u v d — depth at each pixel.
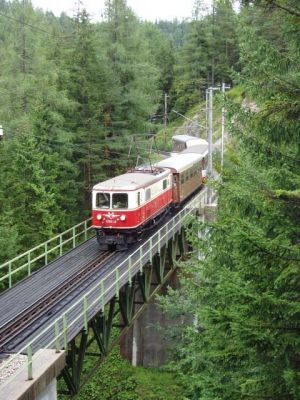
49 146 30.86
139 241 24.14
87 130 33.41
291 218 7.91
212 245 10.76
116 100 34.56
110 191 22.41
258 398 8.16
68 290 17.31
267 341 7.73
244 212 8.42
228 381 10.20
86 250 22.91
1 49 41.38
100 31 35.06
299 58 8.02
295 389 7.43
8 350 12.59
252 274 8.28
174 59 77.19
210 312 8.42
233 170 10.02
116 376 24.53
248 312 7.84
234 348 8.77
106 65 34.03
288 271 7.41
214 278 11.52
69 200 31.81
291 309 7.50
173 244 24.12
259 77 8.11
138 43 35.91
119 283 16.67
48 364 10.88
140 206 22.94
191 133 63.84
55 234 29.66
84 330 13.50
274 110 7.63
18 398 9.35
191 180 32.84
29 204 28.28
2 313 15.50
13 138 29.77
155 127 37.88
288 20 7.32
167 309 19.61
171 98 74.62
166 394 23.44
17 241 26.11
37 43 38.66
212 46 67.69
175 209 30.83
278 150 8.59
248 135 8.59
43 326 14.17
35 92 32.28
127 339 25.78
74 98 33.59
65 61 34.50
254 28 8.28
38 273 19.47
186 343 20.02
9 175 28.55
